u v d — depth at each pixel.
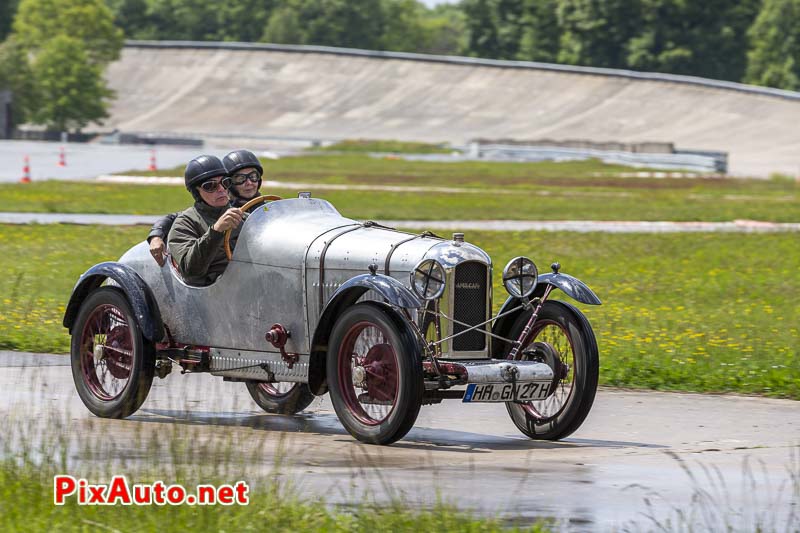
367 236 21.14
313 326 21.19
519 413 21.86
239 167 23.17
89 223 72.62
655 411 24.39
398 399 19.45
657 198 121.56
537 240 68.81
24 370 27.53
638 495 16.20
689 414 24.06
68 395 24.66
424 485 16.62
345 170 167.50
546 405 22.30
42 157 174.75
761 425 22.84
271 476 16.27
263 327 21.84
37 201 89.81
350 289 20.22
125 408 22.45
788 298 46.28
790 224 88.44
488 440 21.31
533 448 20.42
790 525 14.57
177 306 23.00
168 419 22.73
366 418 20.28
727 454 19.62
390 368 19.92
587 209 100.38
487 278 20.75
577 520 14.73
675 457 19.27
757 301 45.06
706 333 35.53
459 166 195.50
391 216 83.81
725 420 23.41
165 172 136.25
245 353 22.22
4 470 15.91
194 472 15.95
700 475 17.67
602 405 25.12
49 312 37.09
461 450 20.03
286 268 21.47
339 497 15.56
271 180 132.50
